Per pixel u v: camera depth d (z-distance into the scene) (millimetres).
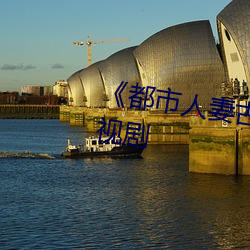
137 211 46875
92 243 38062
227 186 56812
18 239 38969
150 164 77250
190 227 41750
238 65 77125
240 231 40688
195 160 66062
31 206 49188
